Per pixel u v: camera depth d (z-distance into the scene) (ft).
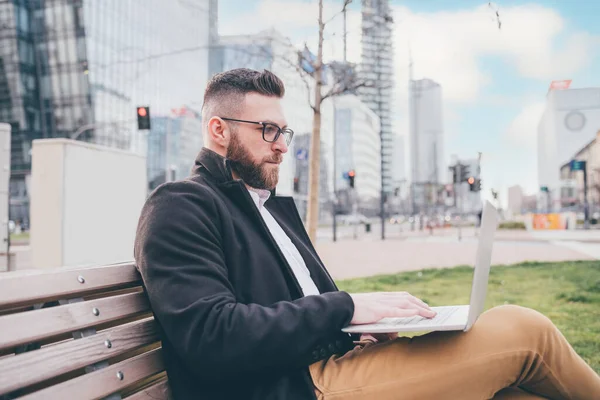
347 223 217.36
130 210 22.95
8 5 174.29
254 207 5.02
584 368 4.33
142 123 54.90
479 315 4.54
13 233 123.44
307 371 4.43
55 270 3.76
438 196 214.48
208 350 3.86
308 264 5.88
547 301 19.26
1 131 21.44
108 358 3.82
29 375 3.12
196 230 4.35
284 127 5.58
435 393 4.08
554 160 244.01
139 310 4.40
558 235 96.27
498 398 4.45
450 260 43.27
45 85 181.98
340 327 4.29
